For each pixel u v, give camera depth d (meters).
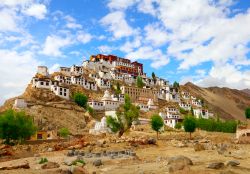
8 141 80.19
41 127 132.75
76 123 148.75
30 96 163.88
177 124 154.62
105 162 38.50
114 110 178.25
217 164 28.94
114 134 110.44
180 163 29.95
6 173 28.22
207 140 78.06
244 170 28.70
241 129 96.62
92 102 181.12
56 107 156.38
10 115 80.44
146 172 28.39
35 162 40.97
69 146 64.94
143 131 129.25
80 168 28.84
